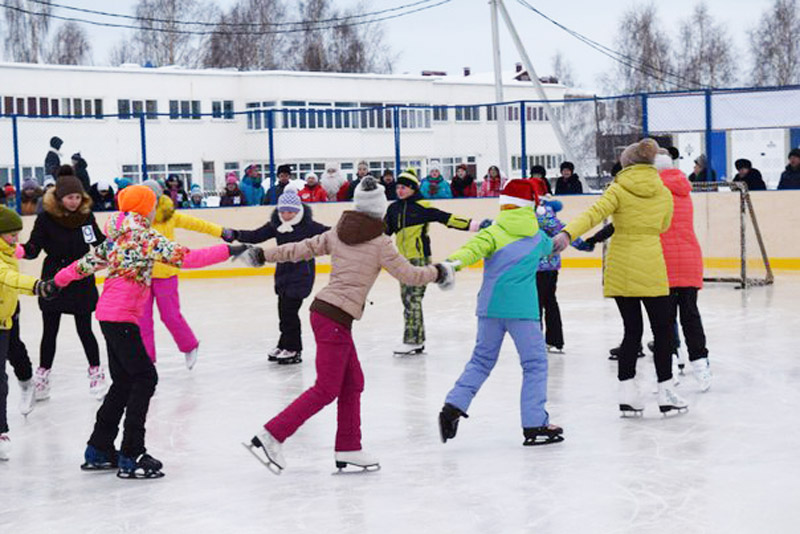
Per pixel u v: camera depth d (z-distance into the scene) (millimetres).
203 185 36812
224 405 8906
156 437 7867
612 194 7488
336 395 6531
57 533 5781
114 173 35344
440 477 6555
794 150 17719
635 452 6957
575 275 17938
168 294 10102
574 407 8344
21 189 19359
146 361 6746
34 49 54781
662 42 61438
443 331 12453
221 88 40188
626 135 26031
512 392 8984
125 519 5961
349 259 6523
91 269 6648
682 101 18422
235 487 6508
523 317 7098
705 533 5387
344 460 6711
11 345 8469
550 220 9656
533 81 26844
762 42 58281
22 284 6730
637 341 7832
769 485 6145
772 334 11414
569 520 5660
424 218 10344
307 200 19719
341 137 36406
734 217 17812
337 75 41750
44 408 8977
